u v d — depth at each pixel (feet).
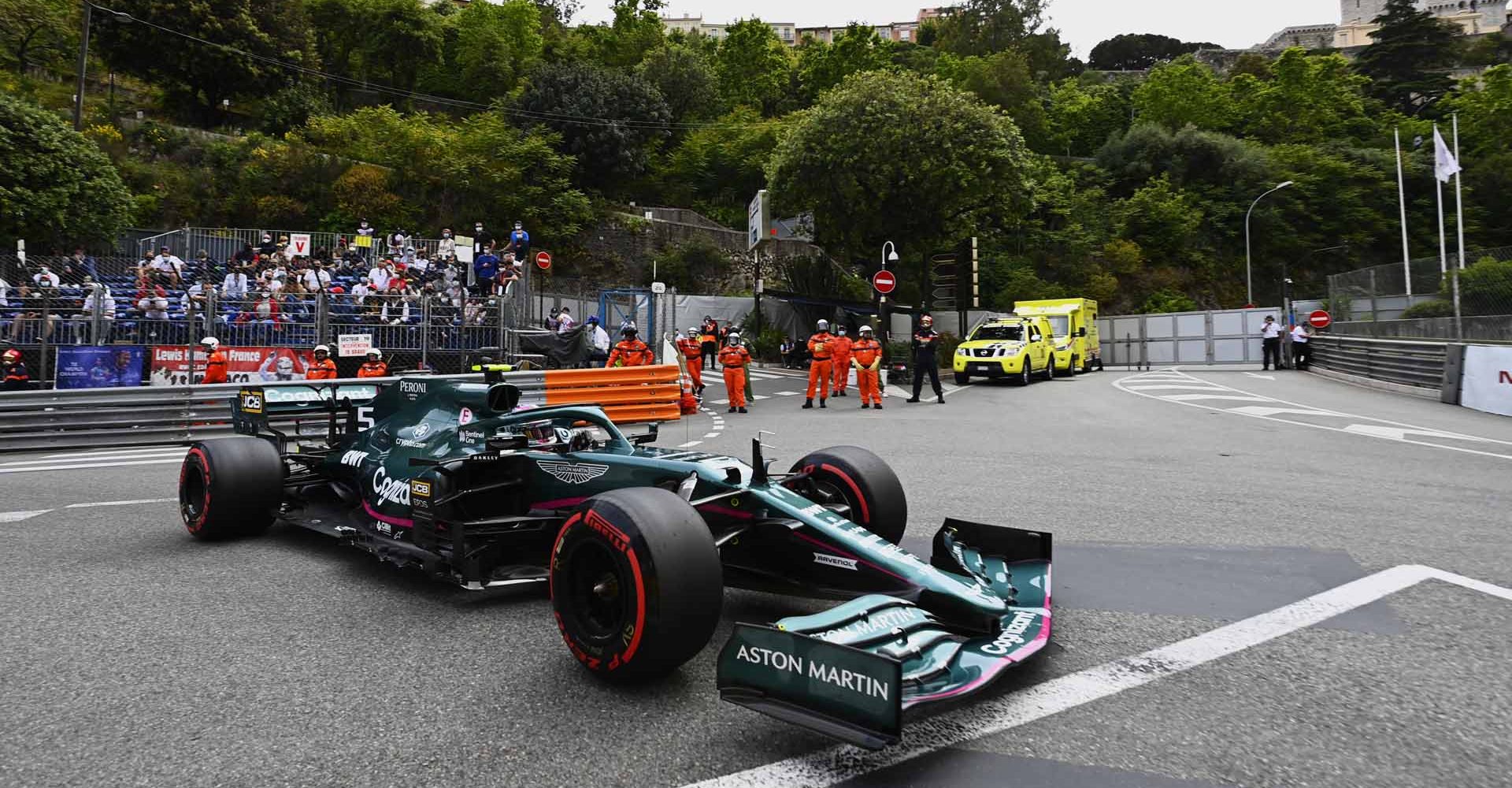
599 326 68.08
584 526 11.51
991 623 10.62
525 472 15.90
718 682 9.87
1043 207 164.86
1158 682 11.09
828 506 15.24
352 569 17.65
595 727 10.05
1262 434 37.81
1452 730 9.67
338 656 12.58
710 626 10.91
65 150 76.48
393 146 123.75
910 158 94.94
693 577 10.75
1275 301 169.99
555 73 156.87
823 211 103.71
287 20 146.41
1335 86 223.10
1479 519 20.48
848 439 37.81
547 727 10.06
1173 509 21.97
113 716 10.58
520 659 12.36
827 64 233.14
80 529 21.70
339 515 19.76
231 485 19.26
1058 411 50.62
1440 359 54.34
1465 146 198.80
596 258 132.16
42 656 12.69
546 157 133.39
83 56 96.22
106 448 40.06
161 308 52.26
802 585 12.71
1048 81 277.03
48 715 10.61
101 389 40.01
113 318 49.37
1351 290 87.76
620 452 15.67
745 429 42.73
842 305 104.68
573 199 130.93
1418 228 179.22
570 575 11.85
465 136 133.49
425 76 189.67
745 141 175.01
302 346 52.85
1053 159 198.70
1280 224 172.86
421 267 79.15
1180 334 109.60
